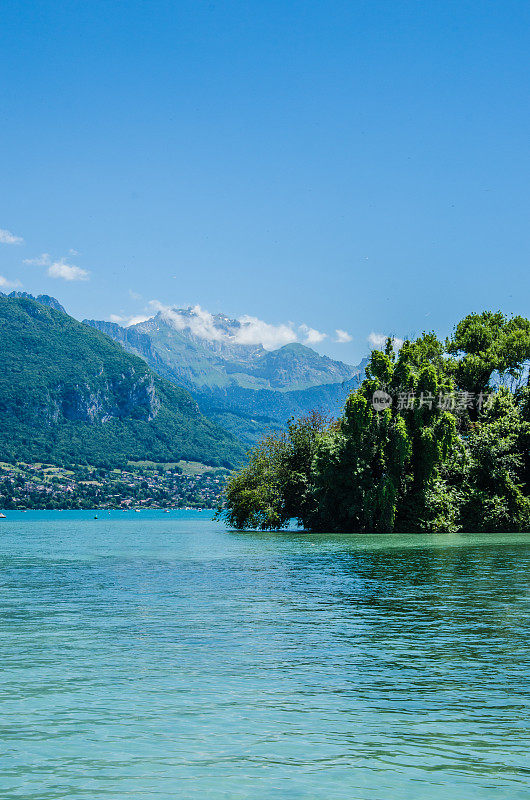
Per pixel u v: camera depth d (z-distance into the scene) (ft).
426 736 42.70
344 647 66.74
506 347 295.07
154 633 73.72
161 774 37.27
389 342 267.39
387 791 35.19
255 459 292.81
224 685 53.78
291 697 50.70
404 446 246.06
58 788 35.58
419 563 146.72
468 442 273.54
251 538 248.11
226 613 86.38
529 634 72.38
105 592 106.11
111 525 443.32
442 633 73.05
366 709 47.93
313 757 39.50
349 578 121.90
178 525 436.76
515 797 34.55
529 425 273.33
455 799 34.35
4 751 40.45
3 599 98.89
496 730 43.75
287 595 101.55
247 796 34.63
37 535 295.48
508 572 128.67
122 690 52.44
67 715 46.73
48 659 62.39
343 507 260.01
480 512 258.37
